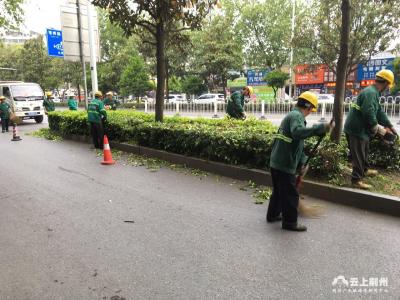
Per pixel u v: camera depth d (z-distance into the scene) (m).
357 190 5.20
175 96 41.31
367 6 12.71
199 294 3.16
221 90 39.66
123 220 4.90
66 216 5.10
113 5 9.30
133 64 29.84
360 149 5.29
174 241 4.21
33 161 9.06
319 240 4.15
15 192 6.34
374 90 5.15
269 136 6.55
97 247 4.10
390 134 5.60
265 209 5.20
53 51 16.78
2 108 15.92
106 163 8.46
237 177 6.80
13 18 16.28
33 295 3.21
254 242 4.13
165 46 10.48
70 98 16.30
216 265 3.64
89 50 14.15
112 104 14.93
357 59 14.38
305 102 4.24
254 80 34.62
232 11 31.89
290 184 4.34
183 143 8.00
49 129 14.89
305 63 20.38
